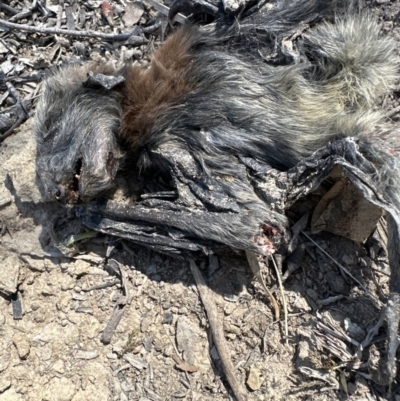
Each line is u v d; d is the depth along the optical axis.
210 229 0.26
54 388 0.26
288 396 0.26
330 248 0.28
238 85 0.27
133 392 0.26
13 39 0.34
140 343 0.27
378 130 0.26
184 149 0.27
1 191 0.30
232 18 0.29
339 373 0.26
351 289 0.27
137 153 0.29
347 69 0.28
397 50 0.31
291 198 0.26
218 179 0.27
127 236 0.28
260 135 0.27
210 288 0.28
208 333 0.27
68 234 0.30
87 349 0.27
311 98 0.27
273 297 0.27
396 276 0.24
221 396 0.26
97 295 0.28
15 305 0.28
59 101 0.28
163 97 0.27
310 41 0.29
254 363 0.26
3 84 0.33
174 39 0.29
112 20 0.35
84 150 0.27
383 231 0.29
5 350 0.27
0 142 0.32
